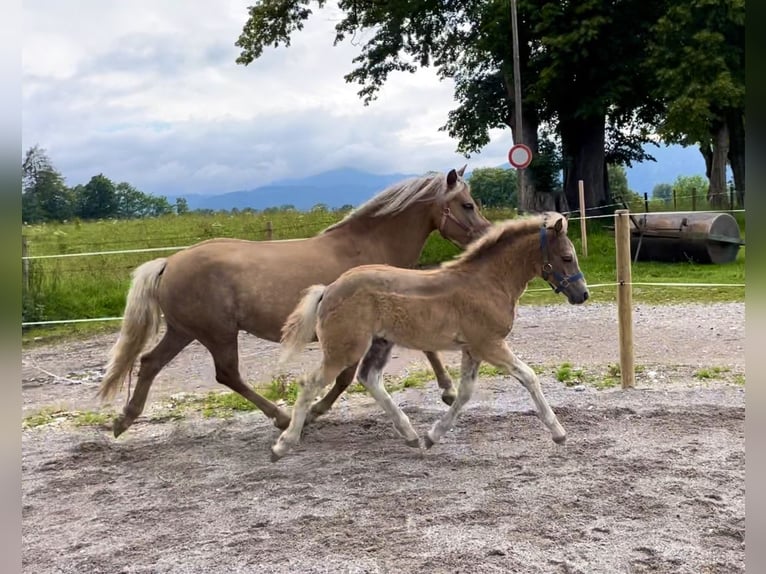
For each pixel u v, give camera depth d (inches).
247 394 211.3
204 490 176.4
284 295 201.9
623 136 959.6
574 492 160.2
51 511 167.9
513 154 505.7
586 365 276.4
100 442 217.8
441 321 182.4
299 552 139.2
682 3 600.7
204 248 206.5
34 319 425.4
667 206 919.0
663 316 372.8
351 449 200.1
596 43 668.7
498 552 134.0
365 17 831.1
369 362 193.6
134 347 207.3
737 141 829.2
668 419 206.4
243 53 849.5
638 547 134.0
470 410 226.1
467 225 225.9
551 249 187.5
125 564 139.4
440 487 168.6
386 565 131.7
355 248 217.2
